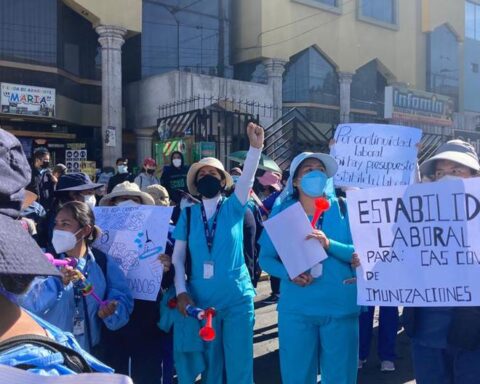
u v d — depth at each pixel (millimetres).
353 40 23391
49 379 928
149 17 19453
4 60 15398
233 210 3725
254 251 5352
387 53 24891
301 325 3395
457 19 27922
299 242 3326
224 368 3727
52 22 16203
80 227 3121
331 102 22906
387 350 5020
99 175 14211
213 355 3658
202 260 3662
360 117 24203
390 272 2939
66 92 17141
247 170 3688
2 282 1022
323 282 3359
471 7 29562
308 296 3369
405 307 2998
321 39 22188
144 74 19469
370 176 4641
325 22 22328
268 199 7207
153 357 3781
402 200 2932
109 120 16734
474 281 2760
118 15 16766
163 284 3758
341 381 3373
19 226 1007
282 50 20797
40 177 8234
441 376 2922
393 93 20828
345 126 4758
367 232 3002
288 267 3328
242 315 3670
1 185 974
